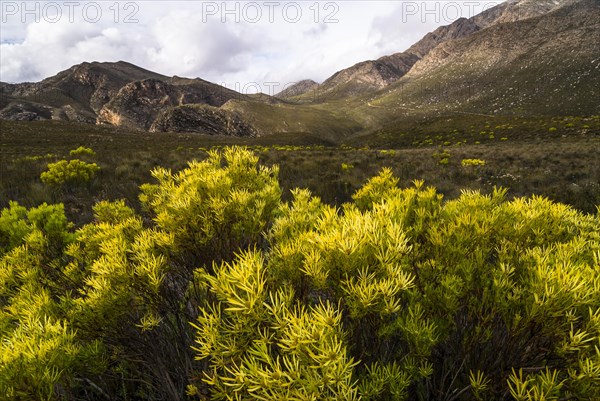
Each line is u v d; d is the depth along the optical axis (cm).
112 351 174
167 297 172
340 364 82
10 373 106
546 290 100
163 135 7756
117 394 194
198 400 168
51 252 277
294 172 1539
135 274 152
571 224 199
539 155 2106
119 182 1068
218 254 196
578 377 88
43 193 842
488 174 1555
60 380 129
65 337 129
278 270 134
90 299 149
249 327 97
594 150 2158
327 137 14500
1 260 231
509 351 118
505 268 130
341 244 113
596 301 100
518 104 12550
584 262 134
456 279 130
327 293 126
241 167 256
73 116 16712
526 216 169
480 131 6225
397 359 135
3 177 1044
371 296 103
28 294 177
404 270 143
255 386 84
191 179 221
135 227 229
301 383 83
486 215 163
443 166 1847
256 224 191
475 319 141
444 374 136
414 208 187
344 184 1176
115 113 17075
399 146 6512
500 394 119
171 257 193
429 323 128
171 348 178
